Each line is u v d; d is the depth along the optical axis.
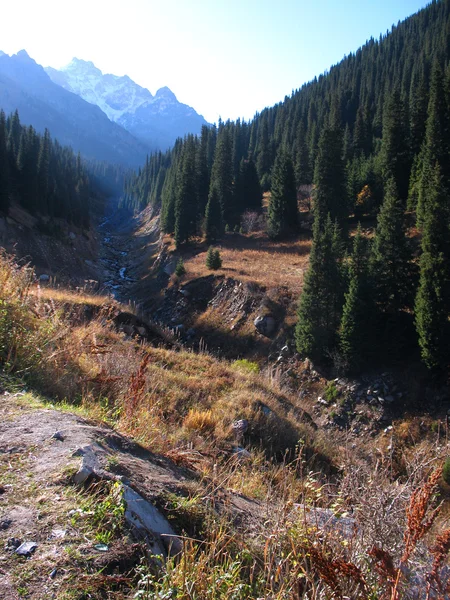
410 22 137.75
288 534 2.49
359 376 22.28
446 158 41.59
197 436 5.97
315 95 121.19
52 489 2.45
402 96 74.69
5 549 1.97
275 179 51.47
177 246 54.38
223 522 2.75
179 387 8.46
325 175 44.97
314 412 21.31
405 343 22.27
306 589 2.19
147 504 2.57
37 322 5.62
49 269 47.22
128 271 61.53
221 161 64.31
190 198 55.38
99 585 1.86
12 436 3.11
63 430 3.29
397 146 48.84
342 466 3.08
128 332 13.39
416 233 35.84
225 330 31.39
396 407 19.94
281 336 27.66
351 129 88.62
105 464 2.85
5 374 4.47
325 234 25.28
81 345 5.84
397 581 1.82
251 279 34.12
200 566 2.12
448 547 1.89
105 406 4.95
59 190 72.00
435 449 2.85
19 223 50.91
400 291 23.08
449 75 53.44
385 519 2.37
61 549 2.01
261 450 6.72
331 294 24.27
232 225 61.56
